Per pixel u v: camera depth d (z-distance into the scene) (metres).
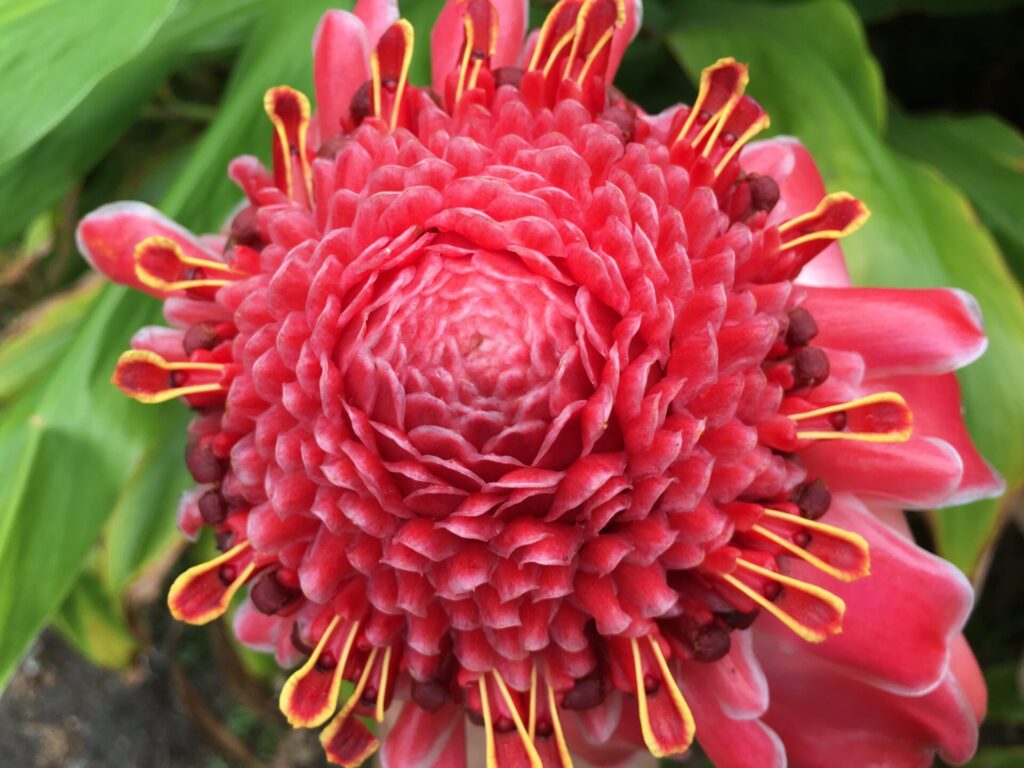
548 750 0.13
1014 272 0.23
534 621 0.12
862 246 0.18
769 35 0.20
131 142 0.31
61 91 0.14
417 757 0.14
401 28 0.13
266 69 0.20
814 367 0.13
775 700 0.15
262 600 0.13
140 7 0.14
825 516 0.14
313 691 0.12
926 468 0.13
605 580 0.12
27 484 0.18
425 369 0.11
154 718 0.36
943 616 0.13
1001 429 0.18
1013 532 0.30
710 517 0.12
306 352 0.11
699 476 0.11
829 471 0.13
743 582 0.12
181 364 0.13
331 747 0.13
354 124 0.14
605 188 0.11
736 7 0.23
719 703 0.14
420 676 0.13
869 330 0.14
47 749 0.36
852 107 0.19
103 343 0.19
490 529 0.11
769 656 0.14
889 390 0.14
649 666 0.12
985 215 0.23
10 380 0.23
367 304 0.11
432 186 0.12
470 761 0.15
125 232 0.15
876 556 0.14
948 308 0.14
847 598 0.14
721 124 0.13
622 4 0.14
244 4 0.20
